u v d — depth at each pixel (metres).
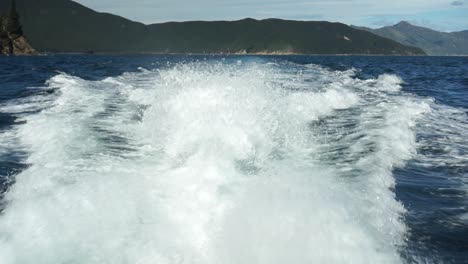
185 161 5.25
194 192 4.14
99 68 30.33
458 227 4.10
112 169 4.98
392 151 6.47
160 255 3.07
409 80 23.84
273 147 6.05
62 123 7.64
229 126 5.85
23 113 9.46
